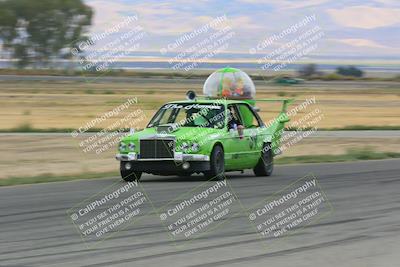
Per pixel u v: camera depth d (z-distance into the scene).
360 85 186.75
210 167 31.64
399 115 89.62
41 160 42.53
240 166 33.72
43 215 22.66
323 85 181.88
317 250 17.41
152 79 195.38
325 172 36.03
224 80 44.09
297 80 191.50
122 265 15.77
